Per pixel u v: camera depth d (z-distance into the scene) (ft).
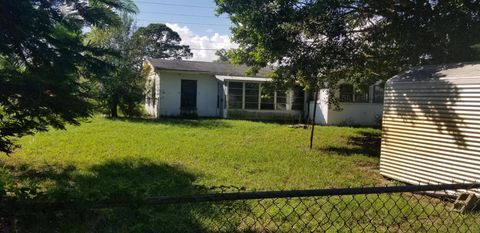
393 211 19.45
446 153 23.76
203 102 84.28
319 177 28.19
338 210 18.37
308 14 36.50
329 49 41.63
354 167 32.81
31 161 30.07
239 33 41.11
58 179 24.75
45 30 17.10
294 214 17.65
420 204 21.09
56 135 44.09
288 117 82.48
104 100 69.51
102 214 12.46
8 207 9.00
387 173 28.30
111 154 34.24
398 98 27.48
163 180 25.12
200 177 26.63
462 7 32.99
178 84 82.33
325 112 77.15
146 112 87.51
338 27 39.63
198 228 15.67
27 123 18.94
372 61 43.27
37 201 9.27
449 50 36.17
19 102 16.17
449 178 23.44
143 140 43.14
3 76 15.42
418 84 25.89
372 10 38.50
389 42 40.14
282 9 36.55
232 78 79.20
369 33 40.81
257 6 37.01
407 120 26.66
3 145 19.15
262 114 81.15
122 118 71.00
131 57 76.79
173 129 54.54
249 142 44.98
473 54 35.45
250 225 16.48
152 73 86.43
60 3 17.87
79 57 18.25
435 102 24.57
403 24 37.60
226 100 79.71
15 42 16.52
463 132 22.74
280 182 26.14
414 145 26.05
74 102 18.19
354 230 16.52
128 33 76.59
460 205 20.31
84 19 18.81
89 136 44.57
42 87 16.01
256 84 80.84
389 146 28.25
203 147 39.68
